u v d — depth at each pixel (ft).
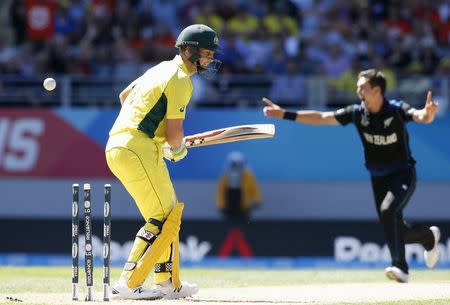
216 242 185.78
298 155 191.52
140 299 78.54
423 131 191.42
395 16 211.20
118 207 188.75
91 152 190.19
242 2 208.95
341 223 188.85
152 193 78.54
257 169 191.52
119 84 192.65
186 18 207.31
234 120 188.44
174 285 80.02
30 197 189.88
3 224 189.16
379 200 95.55
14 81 192.03
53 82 82.48
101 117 190.70
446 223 189.78
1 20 209.77
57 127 190.90
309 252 187.52
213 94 190.80
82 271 130.93
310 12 210.59
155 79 78.89
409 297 83.87
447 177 190.70
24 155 190.70
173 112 78.59
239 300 79.77
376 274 127.44
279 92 189.57
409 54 203.51
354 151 191.83
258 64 194.49
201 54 80.18
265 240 186.50
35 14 203.82
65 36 203.92
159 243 78.18
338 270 150.30
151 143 78.74
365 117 93.91
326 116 95.86
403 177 94.22
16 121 190.70
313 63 199.41
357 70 194.70
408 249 172.96
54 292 87.81
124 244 186.39
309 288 94.89
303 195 191.21
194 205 190.08
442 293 87.71
